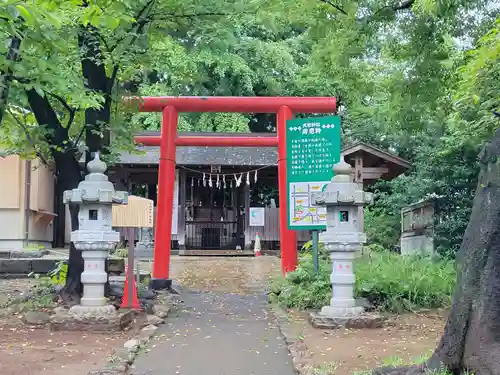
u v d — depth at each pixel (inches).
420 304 374.0
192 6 385.1
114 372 226.2
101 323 311.3
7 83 215.6
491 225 175.8
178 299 437.1
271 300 425.1
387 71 628.1
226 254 901.2
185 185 947.3
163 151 496.7
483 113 422.0
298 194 447.2
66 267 420.8
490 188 178.7
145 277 519.5
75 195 327.0
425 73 444.8
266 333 317.1
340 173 347.9
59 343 281.9
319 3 436.5
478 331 173.3
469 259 180.2
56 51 249.9
